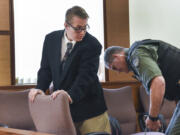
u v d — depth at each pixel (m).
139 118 4.59
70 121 2.16
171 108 4.89
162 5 5.66
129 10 5.45
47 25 5.14
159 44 2.29
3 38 4.62
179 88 2.27
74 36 2.58
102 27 5.30
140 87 4.98
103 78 5.27
